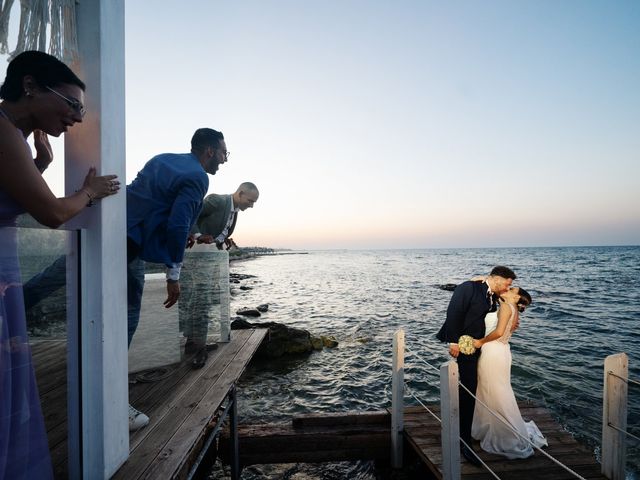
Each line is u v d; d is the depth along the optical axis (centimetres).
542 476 362
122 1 203
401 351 457
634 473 527
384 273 5328
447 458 334
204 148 309
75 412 180
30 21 148
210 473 504
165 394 307
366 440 471
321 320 1809
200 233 409
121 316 206
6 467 132
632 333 1505
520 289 419
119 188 196
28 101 140
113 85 194
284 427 488
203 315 428
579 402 823
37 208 134
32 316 152
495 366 402
